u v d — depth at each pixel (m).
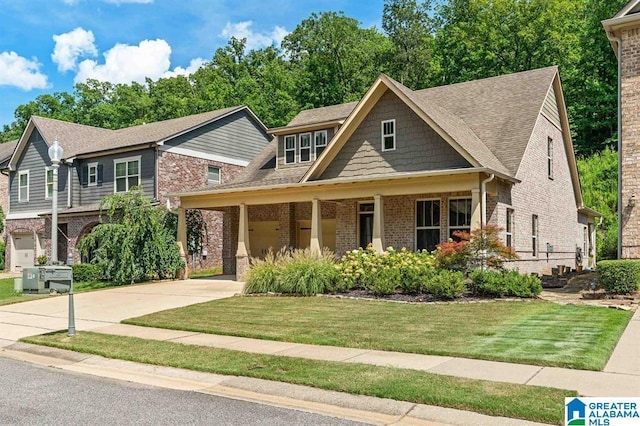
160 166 26.97
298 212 23.25
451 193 18.42
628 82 15.82
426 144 17.80
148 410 6.45
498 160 18.53
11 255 34.25
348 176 19.28
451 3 48.94
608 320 10.70
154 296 17.56
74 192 29.83
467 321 11.10
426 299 14.08
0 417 6.22
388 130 18.70
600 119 39.84
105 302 16.70
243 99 50.62
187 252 24.36
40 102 60.22
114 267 22.19
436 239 18.66
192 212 24.88
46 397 7.11
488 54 40.78
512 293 14.27
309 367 7.94
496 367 7.66
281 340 10.14
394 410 6.20
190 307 14.59
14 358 9.96
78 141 32.12
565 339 9.11
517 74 23.14
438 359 8.23
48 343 10.65
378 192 17.84
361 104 18.78
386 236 19.56
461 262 15.25
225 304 14.85
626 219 15.60
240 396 7.07
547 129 21.91
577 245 26.02
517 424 5.60
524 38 39.84
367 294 15.29
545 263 20.97
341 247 20.70
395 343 9.34
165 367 8.62
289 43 57.47
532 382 6.85
